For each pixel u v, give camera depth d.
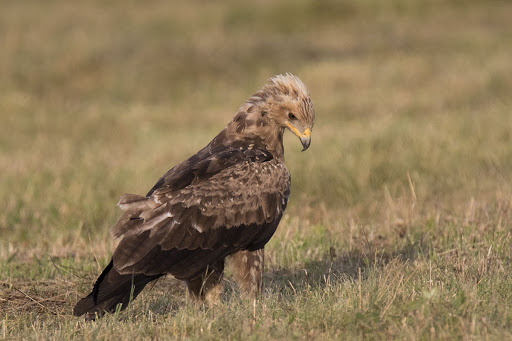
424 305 8.61
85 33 42.72
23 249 14.83
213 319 9.01
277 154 10.75
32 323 9.90
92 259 13.45
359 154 21.11
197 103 33.53
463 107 28.12
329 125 26.66
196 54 39.78
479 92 30.33
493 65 34.09
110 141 26.55
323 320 8.70
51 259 12.92
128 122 29.27
